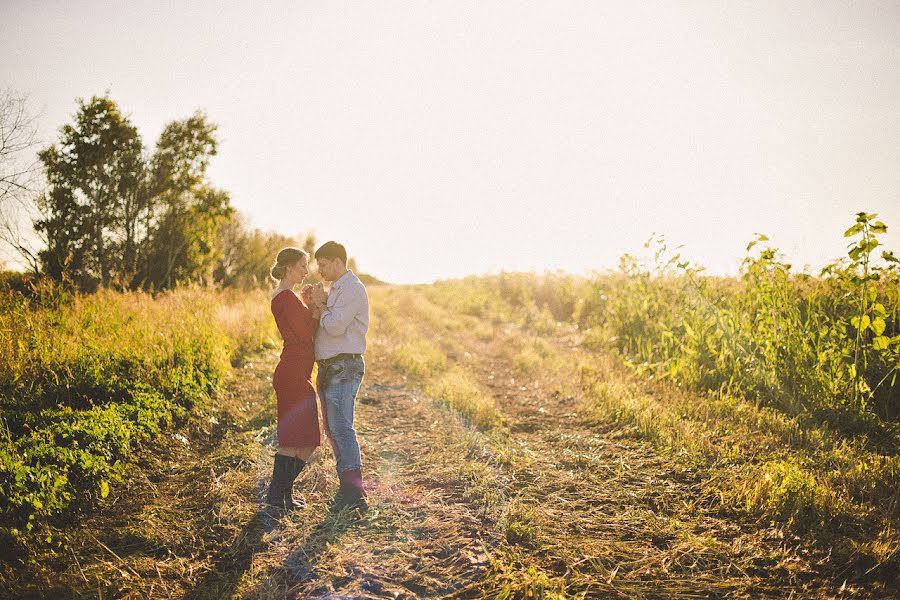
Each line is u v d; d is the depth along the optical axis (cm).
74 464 417
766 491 391
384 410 694
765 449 500
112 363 646
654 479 457
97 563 327
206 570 328
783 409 617
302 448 409
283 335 419
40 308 848
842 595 288
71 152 1672
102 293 1034
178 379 645
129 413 536
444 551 346
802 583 302
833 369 596
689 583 307
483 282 2409
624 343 1042
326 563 332
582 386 789
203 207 1925
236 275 2181
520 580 306
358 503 409
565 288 1725
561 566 327
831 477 419
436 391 756
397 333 1327
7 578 301
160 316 867
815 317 664
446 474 474
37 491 372
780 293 728
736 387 680
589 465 498
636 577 314
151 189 1808
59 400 558
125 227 1797
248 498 419
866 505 375
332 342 422
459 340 1350
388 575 320
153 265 1844
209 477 458
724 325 750
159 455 496
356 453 415
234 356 929
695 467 473
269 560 337
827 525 354
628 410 629
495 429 605
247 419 619
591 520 387
